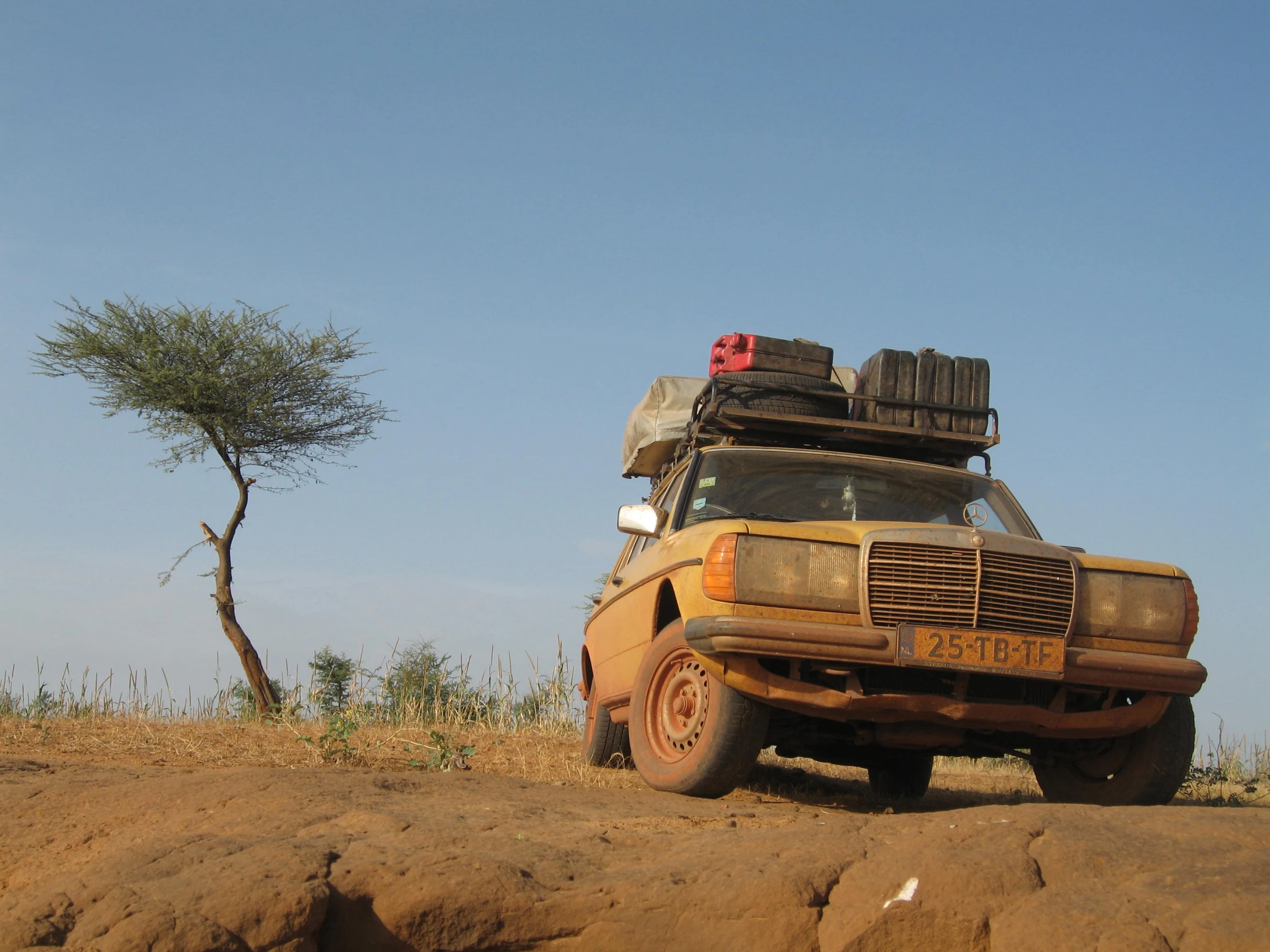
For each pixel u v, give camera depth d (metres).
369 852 3.64
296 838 3.86
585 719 8.34
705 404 6.89
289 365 16.38
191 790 4.74
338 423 16.95
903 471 6.64
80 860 4.12
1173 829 3.55
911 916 3.19
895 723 5.50
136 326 16.19
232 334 16.19
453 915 3.35
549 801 4.89
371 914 3.38
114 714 11.36
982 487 6.71
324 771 5.12
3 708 11.34
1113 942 2.97
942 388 6.89
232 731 9.48
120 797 4.77
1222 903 3.03
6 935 3.18
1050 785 6.12
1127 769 5.62
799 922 3.27
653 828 4.28
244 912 3.24
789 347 7.11
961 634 5.07
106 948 3.13
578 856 3.77
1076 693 5.44
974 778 9.42
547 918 3.38
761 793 6.82
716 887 3.37
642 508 6.22
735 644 5.02
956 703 5.15
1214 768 8.22
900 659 5.02
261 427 16.00
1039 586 5.22
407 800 4.70
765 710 5.26
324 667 13.80
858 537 5.25
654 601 6.16
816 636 5.02
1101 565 5.41
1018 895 3.23
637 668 6.54
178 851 3.72
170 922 3.17
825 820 4.41
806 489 6.36
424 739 9.13
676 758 5.60
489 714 11.36
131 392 15.73
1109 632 5.32
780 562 5.14
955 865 3.31
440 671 12.87
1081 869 3.32
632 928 3.35
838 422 6.64
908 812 6.48
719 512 6.18
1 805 4.76
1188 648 5.49
